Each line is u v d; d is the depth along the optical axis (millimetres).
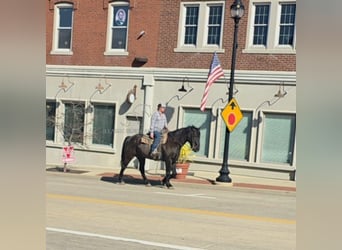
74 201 11125
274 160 18234
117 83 21531
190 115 19906
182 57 20141
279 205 12039
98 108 22062
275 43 18359
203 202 12047
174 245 6906
